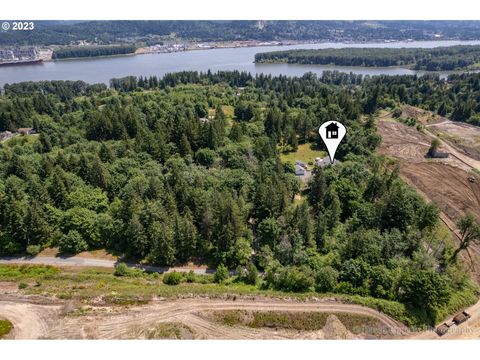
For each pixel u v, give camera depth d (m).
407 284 60.44
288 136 133.38
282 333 54.38
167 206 78.94
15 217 74.25
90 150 113.94
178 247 73.75
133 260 74.44
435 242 78.69
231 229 72.50
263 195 81.94
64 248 75.38
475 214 92.81
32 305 57.25
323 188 88.06
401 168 117.25
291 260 70.69
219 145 120.31
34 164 99.81
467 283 67.75
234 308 57.94
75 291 61.09
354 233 72.62
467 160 126.12
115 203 82.38
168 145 114.19
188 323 54.78
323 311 58.09
